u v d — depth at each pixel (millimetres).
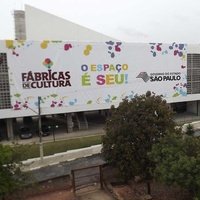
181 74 72688
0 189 21594
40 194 28078
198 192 19656
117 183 29562
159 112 25672
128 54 65500
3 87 56406
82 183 28406
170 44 70000
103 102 64438
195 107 79625
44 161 36375
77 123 65625
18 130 63906
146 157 24734
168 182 20531
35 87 58406
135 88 67250
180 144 21562
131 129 25203
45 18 75750
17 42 56250
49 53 58594
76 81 61438
